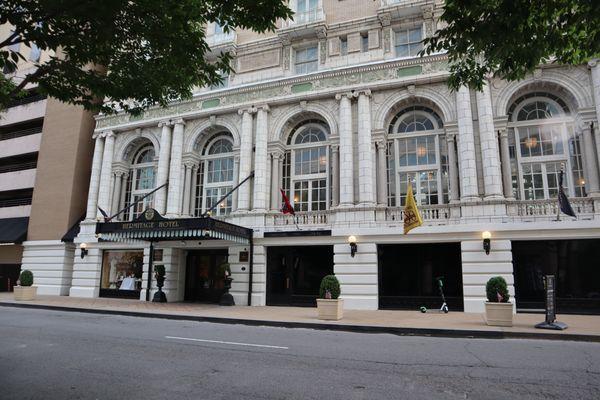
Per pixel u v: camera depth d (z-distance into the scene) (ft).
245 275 69.97
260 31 26.73
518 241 57.67
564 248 55.83
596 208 54.85
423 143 67.05
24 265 91.86
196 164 81.61
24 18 22.62
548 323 40.24
